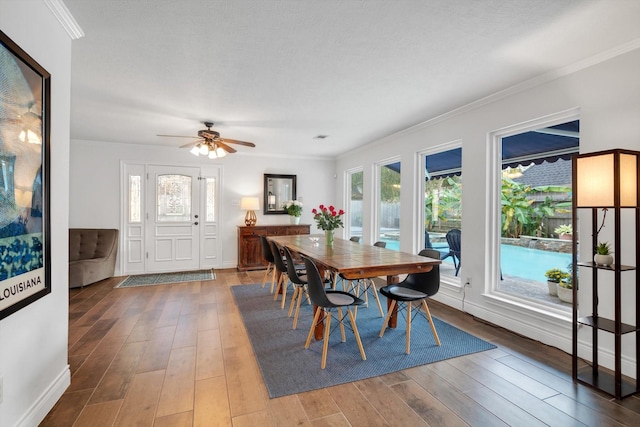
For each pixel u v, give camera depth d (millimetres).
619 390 1900
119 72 2572
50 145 1695
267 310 3559
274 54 2291
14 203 1383
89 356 2439
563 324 2555
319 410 1812
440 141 3840
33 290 1542
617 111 2207
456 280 3752
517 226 3150
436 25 1924
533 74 2639
